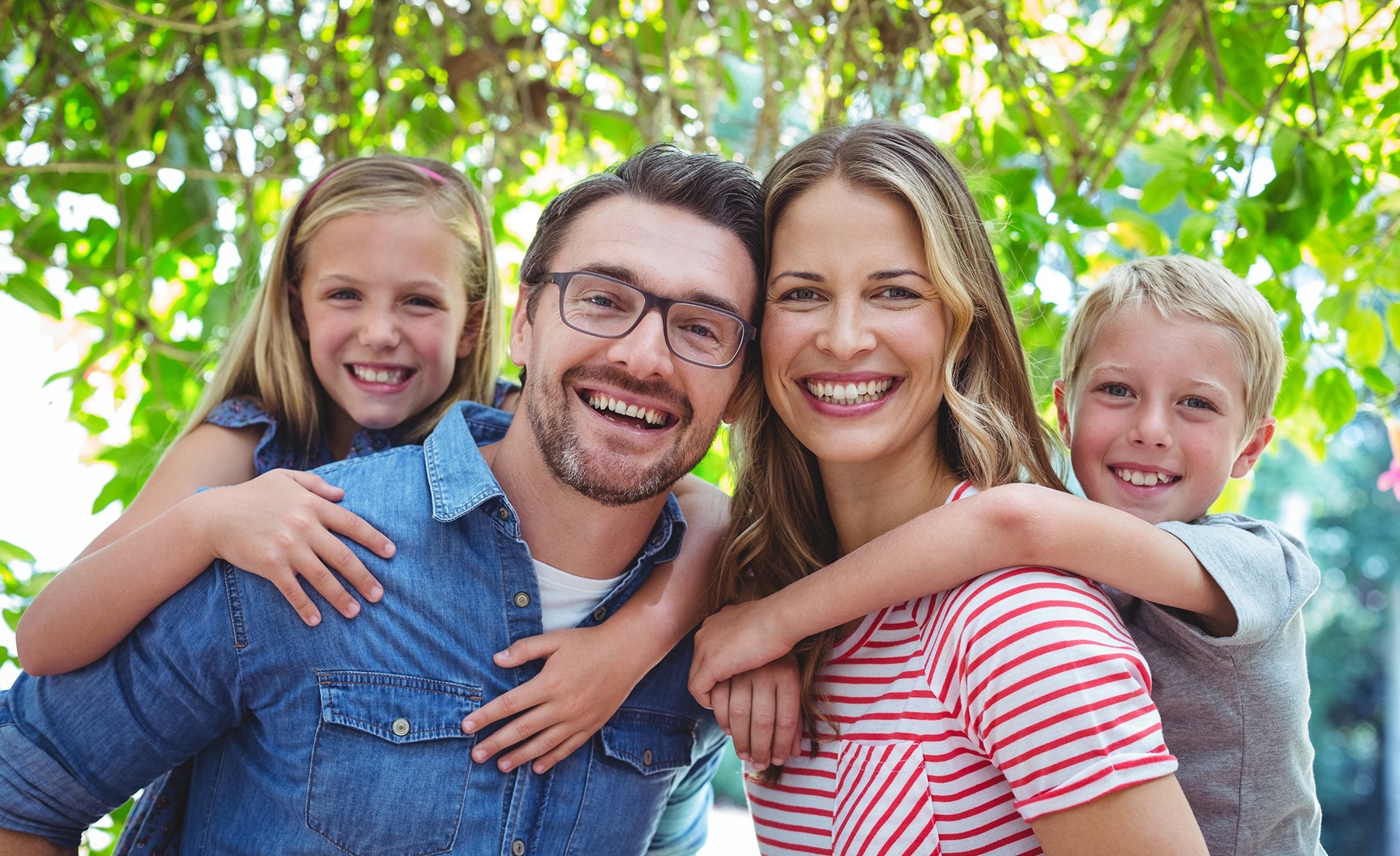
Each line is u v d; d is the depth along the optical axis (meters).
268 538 1.51
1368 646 12.87
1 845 1.52
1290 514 13.40
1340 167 2.51
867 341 1.52
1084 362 1.92
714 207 1.61
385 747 1.52
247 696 1.55
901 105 2.85
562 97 3.34
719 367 1.58
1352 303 2.66
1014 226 2.50
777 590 1.77
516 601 1.62
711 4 2.98
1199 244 2.63
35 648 1.54
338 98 3.09
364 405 2.21
